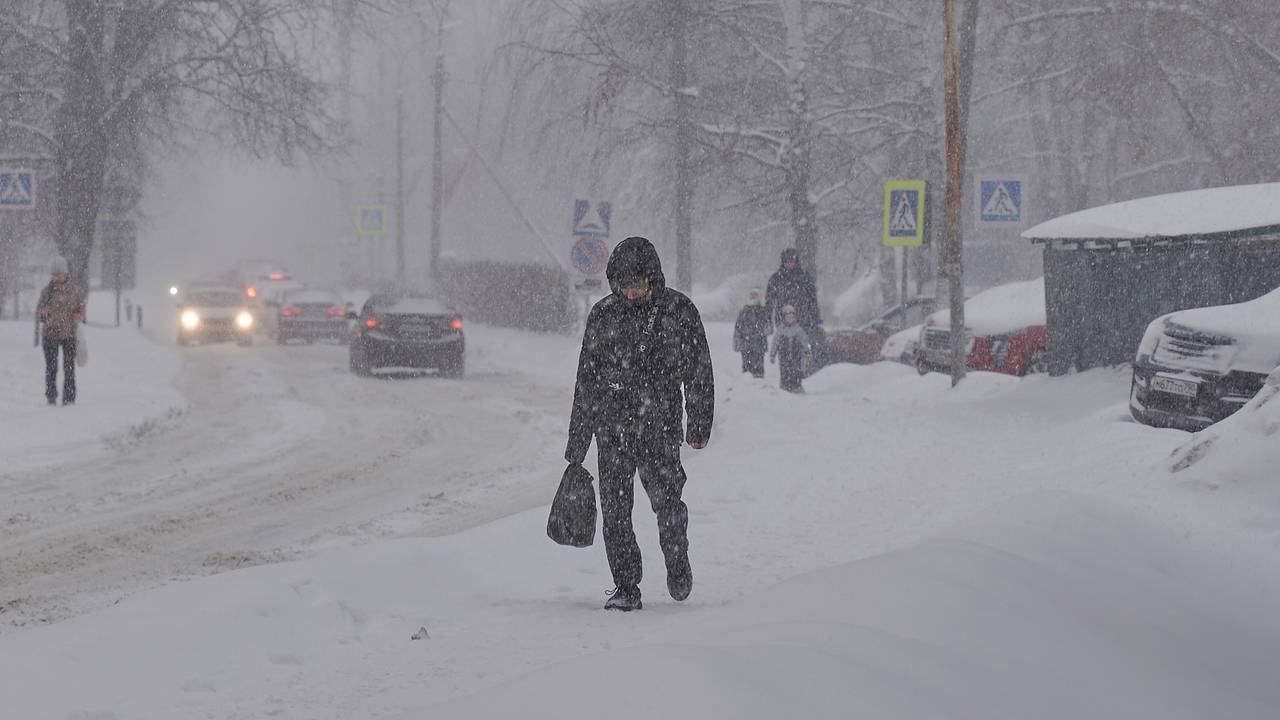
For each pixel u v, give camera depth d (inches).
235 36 2222.0
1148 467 713.0
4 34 2174.0
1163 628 364.5
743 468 845.2
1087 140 2790.4
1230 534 528.1
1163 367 909.8
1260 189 1248.8
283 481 948.6
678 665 257.9
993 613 327.9
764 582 531.5
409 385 1847.9
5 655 394.0
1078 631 332.5
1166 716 285.9
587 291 1748.3
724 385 1175.0
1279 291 920.3
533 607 488.4
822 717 236.8
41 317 1369.3
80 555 672.4
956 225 1429.6
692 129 2103.8
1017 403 1194.6
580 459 479.2
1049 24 2306.8
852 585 345.7
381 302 2102.6
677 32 2121.1
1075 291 1315.2
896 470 815.1
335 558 560.7
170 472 991.0
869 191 2370.8
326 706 350.9
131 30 2207.2
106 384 1644.9
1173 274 1221.7
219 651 411.2
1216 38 2288.4
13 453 1054.4
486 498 868.6
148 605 466.3
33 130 2236.7
